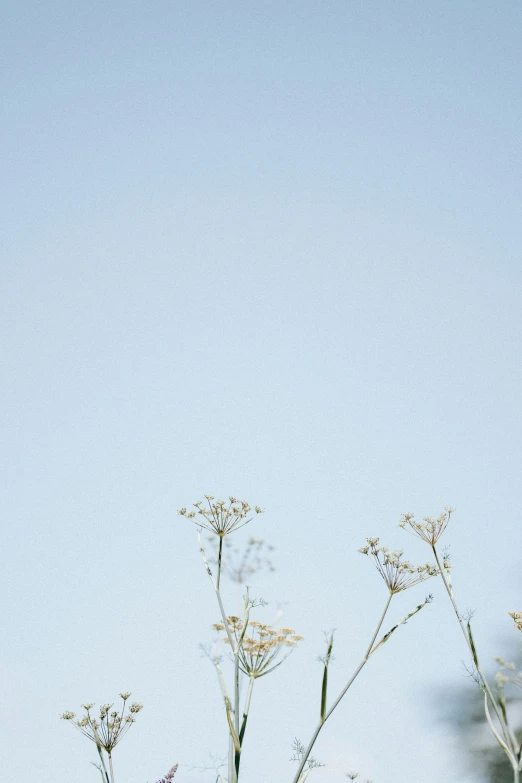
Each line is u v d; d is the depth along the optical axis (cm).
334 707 642
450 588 673
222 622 685
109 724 656
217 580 698
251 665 669
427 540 699
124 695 667
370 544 699
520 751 612
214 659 664
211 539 718
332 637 648
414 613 673
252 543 715
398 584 684
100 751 649
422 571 684
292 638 680
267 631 683
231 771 637
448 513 703
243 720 653
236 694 657
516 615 691
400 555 693
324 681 645
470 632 650
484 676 641
